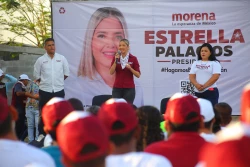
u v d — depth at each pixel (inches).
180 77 438.3
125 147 113.0
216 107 207.6
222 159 54.6
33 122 386.0
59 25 446.9
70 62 447.8
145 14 438.9
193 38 436.5
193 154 129.0
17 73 516.1
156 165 104.7
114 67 362.6
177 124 132.1
